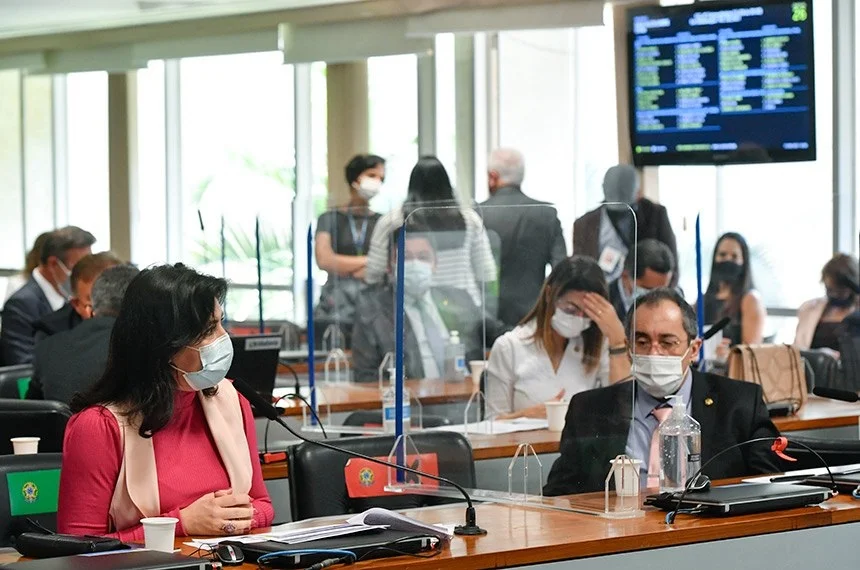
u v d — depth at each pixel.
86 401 2.99
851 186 7.91
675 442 3.32
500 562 2.60
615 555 2.75
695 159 8.14
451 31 9.20
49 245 6.89
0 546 2.97
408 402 4.56
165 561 2.35
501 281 4.15
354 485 3.46
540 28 8.82
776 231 8.05
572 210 3.97
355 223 5.57
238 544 2.56
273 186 10.67
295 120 10.47
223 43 10.45
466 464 3.55
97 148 11.56
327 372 5.68
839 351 6.02
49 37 11.38
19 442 3.58
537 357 4.09
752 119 7.97
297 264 8.15
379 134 9.92
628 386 3.32
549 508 3.22
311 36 9.86
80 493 2.90
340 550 2.49
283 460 4.26
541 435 4.07
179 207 11.27
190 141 11.22
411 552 2.60
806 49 7.81
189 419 3.06
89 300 5.20
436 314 4.44
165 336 2.89
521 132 9.34
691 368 3.98
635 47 8.25
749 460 3.91
